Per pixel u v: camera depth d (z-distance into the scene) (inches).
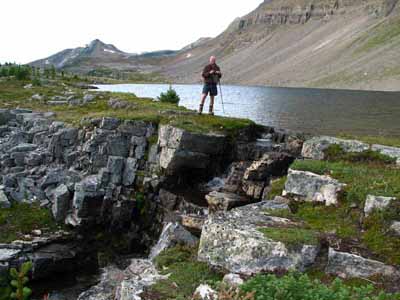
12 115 1605.6
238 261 418.3
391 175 558.3
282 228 450.3
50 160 1240.2
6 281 843.4
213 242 446.0
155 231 1001.5
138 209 1051.9
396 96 3796.8
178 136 976.9
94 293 628.1
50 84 2800.2
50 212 1048.8
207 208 888.9
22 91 2234.3
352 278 385.7
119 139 1115.3
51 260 908.0
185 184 1024.9
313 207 533.3
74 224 1005.2
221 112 2124.8
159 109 1317.7
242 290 309.0
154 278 434.9
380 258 402.3
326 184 544.4
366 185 514.9
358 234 446.6
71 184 1065.5
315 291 299.3
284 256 404.2
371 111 2174.0
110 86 5659.5
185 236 599.8
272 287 305.1
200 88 6998.0
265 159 880.3
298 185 570.6
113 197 1055.0
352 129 1439.5
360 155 655.8
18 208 1046.4
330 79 7455.7
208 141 983.6
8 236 944.9
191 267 446.6
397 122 1647.4
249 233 427.5
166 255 525.3
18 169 1200.2
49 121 1434.5
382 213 445.4
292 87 7706.7
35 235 965.2
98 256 986.1
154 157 1068.5
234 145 1032.8
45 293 842.8
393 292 361.7
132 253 1005.8
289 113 2075.5
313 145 701.3
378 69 6791.3
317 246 416.2
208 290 358.6
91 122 1230.9
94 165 1130.0
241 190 889.5
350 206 495.2
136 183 1069.8
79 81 4261.8
